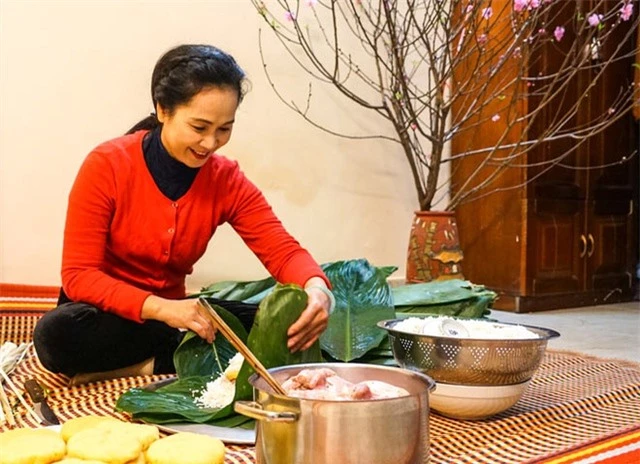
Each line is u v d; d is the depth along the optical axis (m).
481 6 2.95
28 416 1.33
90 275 1.49
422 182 3.18
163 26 2.58
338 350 1.57
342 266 1.75
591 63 3.40
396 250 3.28
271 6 2.83
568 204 3.39
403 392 0.96
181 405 1.29
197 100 1.41
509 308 3.26
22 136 2.34
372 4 3.08
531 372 1.31
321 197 3.03
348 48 3.05
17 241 2.35
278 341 1.29
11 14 2.30
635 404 1.54
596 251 3.56
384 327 1.38
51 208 2.40
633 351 2.34
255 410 0.85
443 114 2.85
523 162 3.18
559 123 3.25
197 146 1.47
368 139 3.14
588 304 3.53
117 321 1.53
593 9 3.05
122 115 2.52
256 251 1.69
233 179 1.67
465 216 3.44
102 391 1.52
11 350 1.78
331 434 0.83
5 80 2.31
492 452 1.18
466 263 3.45
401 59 2.80
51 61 2.38
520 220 3.22
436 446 1.20
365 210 3.16
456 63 2.82
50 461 0.92
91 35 2.44
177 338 1.67
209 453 0.94
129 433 0.98
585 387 1.68
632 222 3.75
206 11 2.67
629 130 3.66
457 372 1.27
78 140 2.44
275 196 2.91
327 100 3.01
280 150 2.90
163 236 1.59
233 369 1.33
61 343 1.52
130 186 1.54
